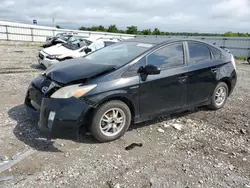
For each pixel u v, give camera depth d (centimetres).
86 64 376
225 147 348
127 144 343
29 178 253
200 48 455
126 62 357
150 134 380
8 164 275
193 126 421
